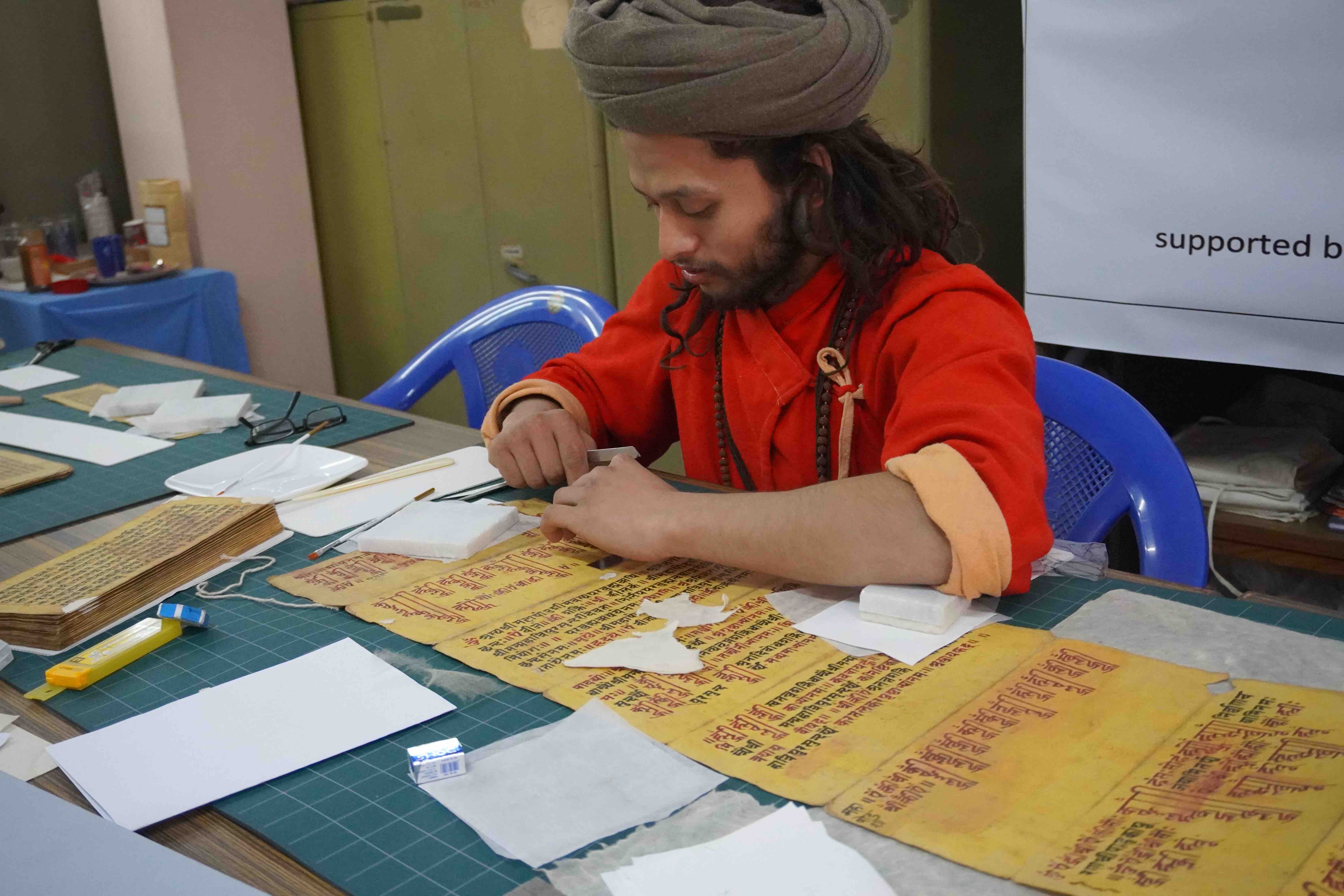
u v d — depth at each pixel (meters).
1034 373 1.01
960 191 2.31
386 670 0.84
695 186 0.98
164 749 0.75
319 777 0.71
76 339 3.05
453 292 3.43
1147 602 0.87
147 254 3.45
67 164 3.79
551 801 0.66
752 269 1.04
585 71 0.96
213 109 3.50
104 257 3.21
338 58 3.50
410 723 0.77
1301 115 1.62
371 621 0.94
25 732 0.80
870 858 0.59
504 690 0.81
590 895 0.58
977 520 0.83
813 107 0.95
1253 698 0.71
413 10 3.20
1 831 0.60
